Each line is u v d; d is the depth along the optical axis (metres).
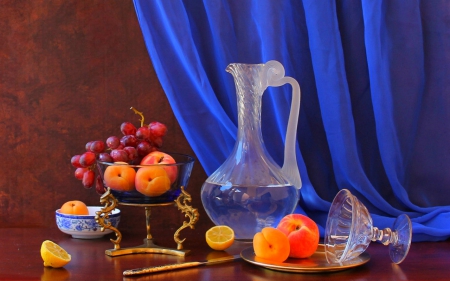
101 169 1.18
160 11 1.38
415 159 1.43
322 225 1.39
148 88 1.49
